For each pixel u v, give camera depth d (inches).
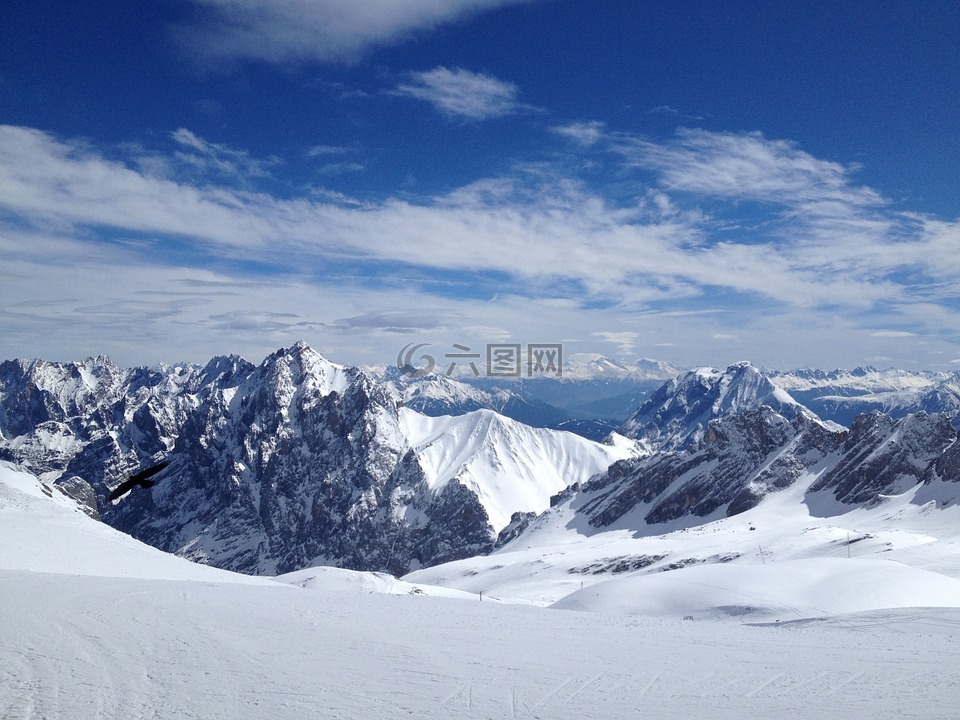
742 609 2972.4
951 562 3929.6
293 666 1574.8
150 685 1416.1
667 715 1240.8
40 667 1542.8
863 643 1822.1
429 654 1716.3
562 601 3740.2
